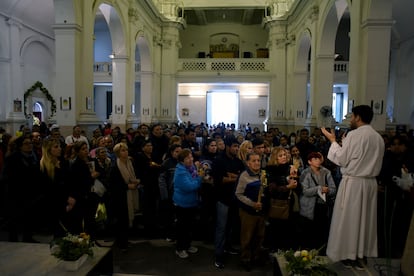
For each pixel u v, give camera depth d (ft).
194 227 16.47
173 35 57.72
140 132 23.88
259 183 12.73
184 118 68.85
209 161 17.69
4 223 13.71
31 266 10.68
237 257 14.21
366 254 11.05
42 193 13.30
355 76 24.43
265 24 58.44
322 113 35.78
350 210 10.89
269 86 57.67
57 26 25.11
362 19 23.71
